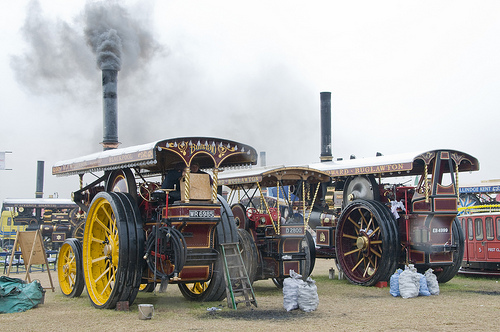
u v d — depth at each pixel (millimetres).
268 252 11797
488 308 9180
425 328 7379
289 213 11914
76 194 11492
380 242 12617
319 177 12289
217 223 9203
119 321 7992
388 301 10094
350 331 7141
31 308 9305
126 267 8781
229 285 9172
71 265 10891
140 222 9086
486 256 14477
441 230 12414
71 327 7578
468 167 13258
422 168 13594
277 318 8188
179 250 8547
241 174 12414
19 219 28516
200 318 8219
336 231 13789
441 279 13195
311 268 13812
